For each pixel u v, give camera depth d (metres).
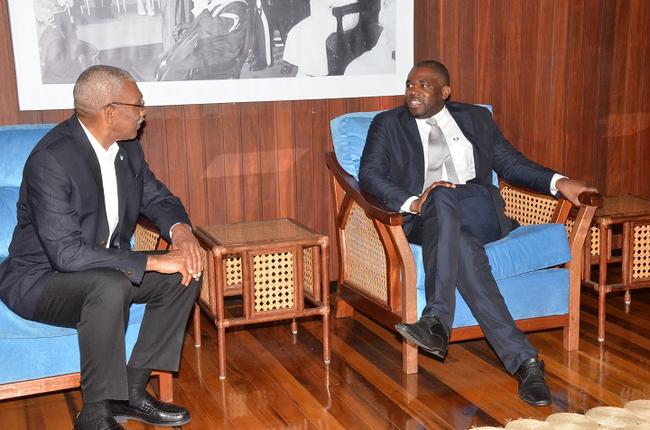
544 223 2.96
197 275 2.32
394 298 2.77
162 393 2.48
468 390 2.58
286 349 2.97
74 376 2.34
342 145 3.11
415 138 2.95
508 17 3.61
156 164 3.22
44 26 2.95
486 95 3.64
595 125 3.87
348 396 2.54
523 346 2.52
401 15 3.44
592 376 2.66
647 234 3.06
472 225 2.80
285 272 2.77
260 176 3.39
